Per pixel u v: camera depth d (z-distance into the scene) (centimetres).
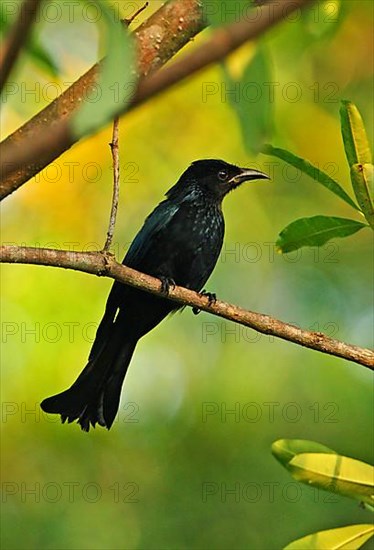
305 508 1254
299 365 1377
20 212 1485
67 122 240
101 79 259
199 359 1396
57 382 1325
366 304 1448
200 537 1265
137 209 1491
